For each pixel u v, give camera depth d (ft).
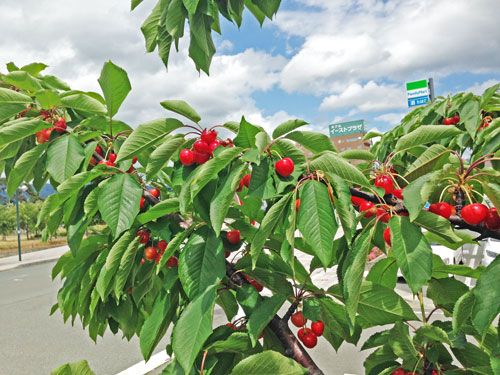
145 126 4.66
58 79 7.48
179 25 4.89
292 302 5.02
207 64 5.20
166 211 4.85
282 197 4.00
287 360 4.02
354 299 3.57
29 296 37.35
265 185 4.02
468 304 3.55
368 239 3.65
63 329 25.31
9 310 31.45
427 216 3.72
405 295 24.61
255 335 4.09
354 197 4.65
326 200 3.61
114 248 4.86
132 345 21.49
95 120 6.24
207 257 4.47
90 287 5.80
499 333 3.60
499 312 3.06
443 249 27.53
